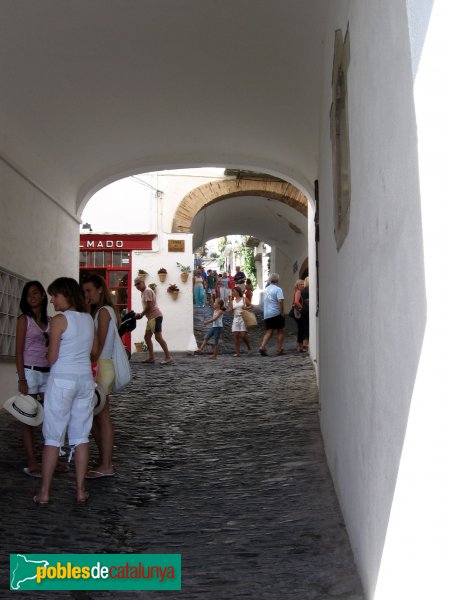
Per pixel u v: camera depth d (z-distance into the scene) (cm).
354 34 403
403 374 253
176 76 939
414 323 234
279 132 1067
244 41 838
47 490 534
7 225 911
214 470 643
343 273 479
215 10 775
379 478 309
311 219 1325
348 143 443
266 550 441
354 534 411
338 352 523
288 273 2575
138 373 1299
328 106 630
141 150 1186
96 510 529
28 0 726
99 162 1193
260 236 2525
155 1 757
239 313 1605
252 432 788
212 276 3300
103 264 1891
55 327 542
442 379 198
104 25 800
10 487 577
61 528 485
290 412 888
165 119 1080
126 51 866
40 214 1055
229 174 1900
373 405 331
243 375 1251
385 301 295
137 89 972
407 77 242
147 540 468
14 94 874
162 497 564
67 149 1088
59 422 536
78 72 895
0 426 811
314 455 664
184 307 1859
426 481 216
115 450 719
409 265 242
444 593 195
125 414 907
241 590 383
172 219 1898
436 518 204
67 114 992
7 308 909
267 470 630
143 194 1897
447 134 191
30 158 1007
